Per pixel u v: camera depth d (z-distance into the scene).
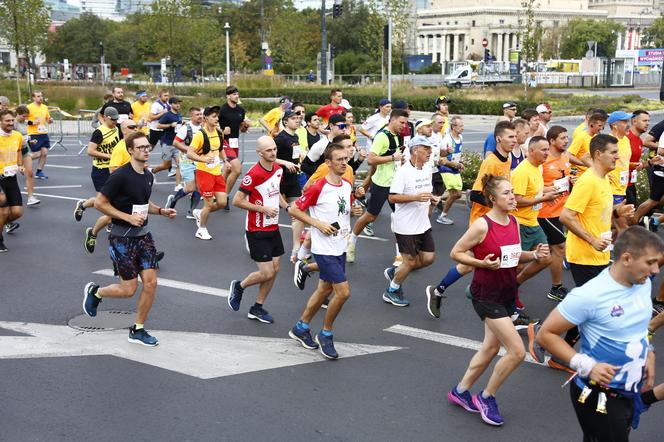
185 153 13.02
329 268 6.64
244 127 14.61
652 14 148.88
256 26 92.00
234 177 14.05
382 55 54.88
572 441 5.23
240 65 81.25
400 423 5.48
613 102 44.22
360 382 6.23
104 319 7.77
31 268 9.82
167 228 12.53
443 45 133.38
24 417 5.47
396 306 8.42
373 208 9.96
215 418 5.50
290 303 8.50
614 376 3.98
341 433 5.30
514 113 12.34
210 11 100.06
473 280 5.60
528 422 5.53
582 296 3.96
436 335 7.45
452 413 5.66
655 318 6.69
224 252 10.86
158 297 8.60
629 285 3.94
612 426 4.03
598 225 6.80
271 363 6.61
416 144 7.90
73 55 93.31
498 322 5.41
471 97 44.41
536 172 7.86
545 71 76.44
